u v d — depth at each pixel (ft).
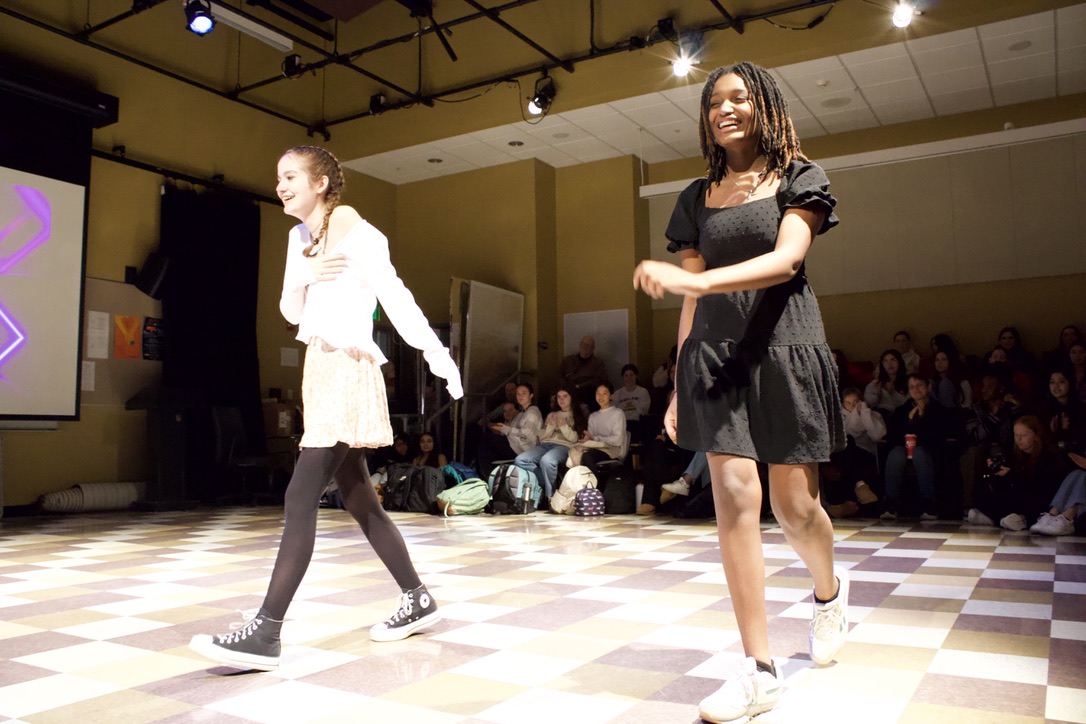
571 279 32.71
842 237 28.81
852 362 27.96
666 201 32.32
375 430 7.13
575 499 21.62
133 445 26.11
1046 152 26.05
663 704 5.63
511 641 7.48
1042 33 21.88
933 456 18.89
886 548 13.82
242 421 27.84
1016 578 10.61
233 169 29.35
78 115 23.99
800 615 8.39
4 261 22.44
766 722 5.19
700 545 14.65
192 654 7.20
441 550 14.19
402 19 30.53
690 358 5.78
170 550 14.73
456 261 33.47
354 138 31.60
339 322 7.11
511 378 30.71
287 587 6.64
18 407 22.62
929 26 21.53
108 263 25.64
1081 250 25.43
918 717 5.24
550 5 27.27
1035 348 25.94
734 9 23.97
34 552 14.56
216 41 28.94
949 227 27.25
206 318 27.66
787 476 5.66
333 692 6.00
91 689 6.15
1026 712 5.32
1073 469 16.38
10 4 23.36
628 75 25.85
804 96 25.90
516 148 30.91
